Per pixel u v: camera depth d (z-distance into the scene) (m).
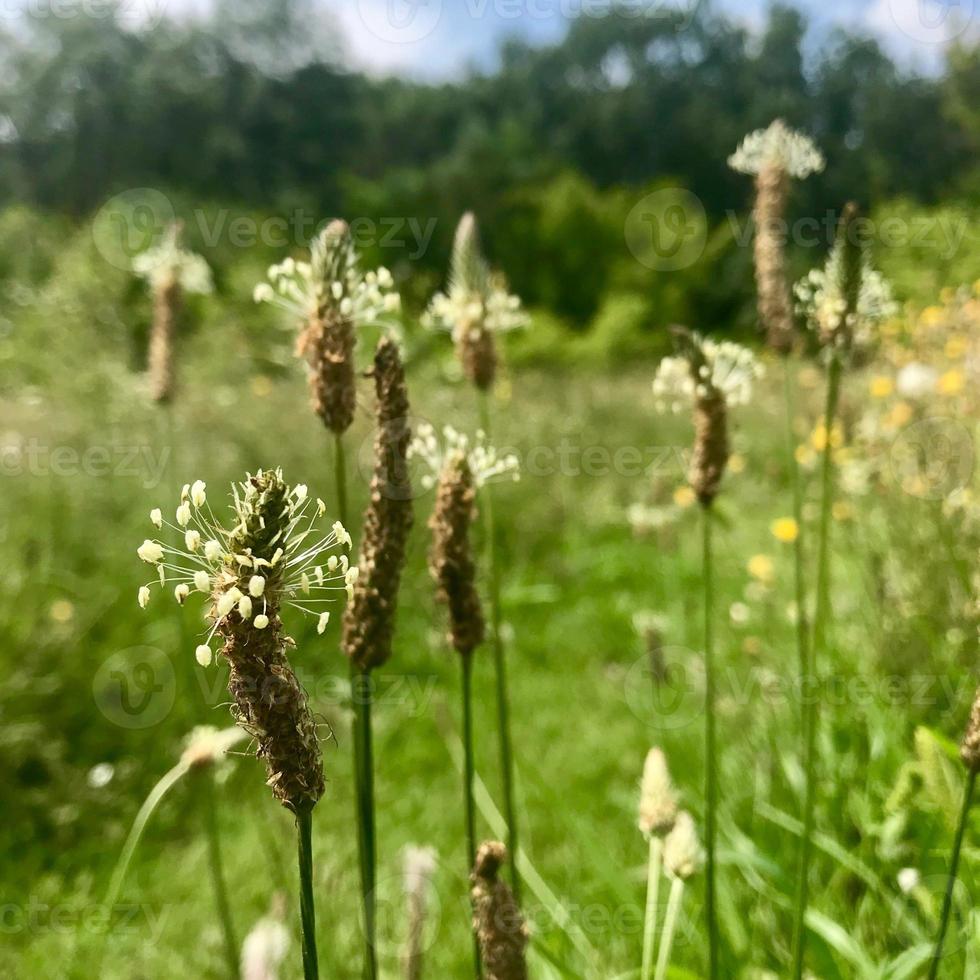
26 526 5.50
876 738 3.14
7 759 3.85
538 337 23.06
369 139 32.03
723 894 2.86
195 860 3.69
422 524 5.74
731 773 3.66
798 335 3.11
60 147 26.77
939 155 16.20
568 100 34.78
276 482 1.14
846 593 4.44
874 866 2.88
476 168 29.83
